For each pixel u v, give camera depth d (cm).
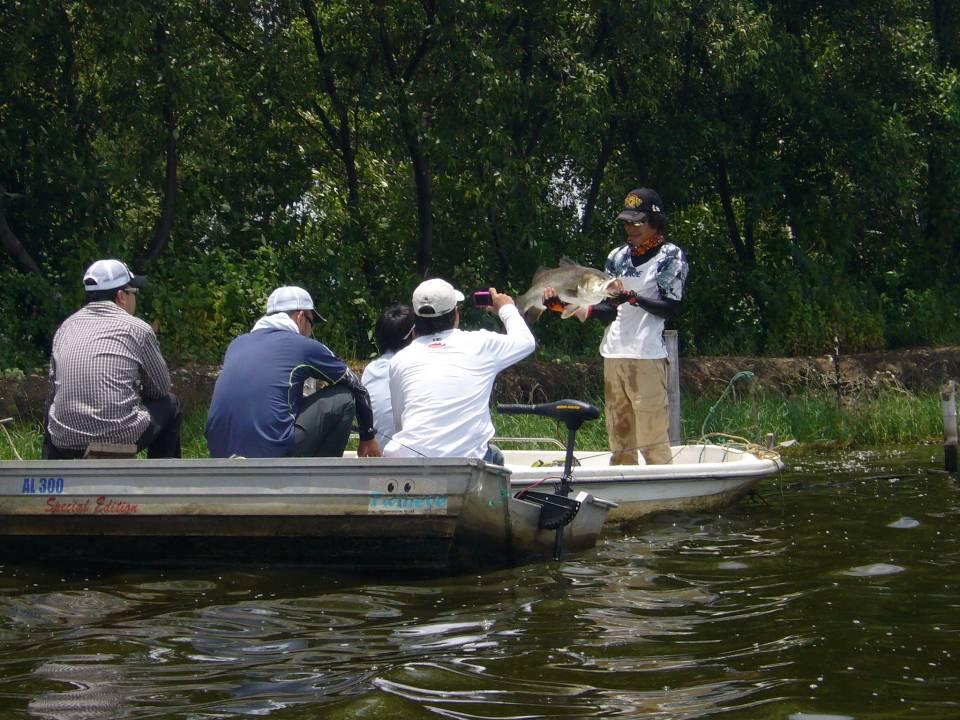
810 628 477
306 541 589
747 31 1697
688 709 377
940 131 2095
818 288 1914
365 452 665
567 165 1992
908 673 414
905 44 2033
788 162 2002
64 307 1374
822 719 366
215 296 1445
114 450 640
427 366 630
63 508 604
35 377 1239
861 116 1944
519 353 650
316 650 451
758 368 1670
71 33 1484
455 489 572
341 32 1561
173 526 594
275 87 1562
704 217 2120
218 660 439
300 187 1684
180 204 1633
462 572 591
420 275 1661
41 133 1472
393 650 450
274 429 621
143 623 496
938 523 729
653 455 794
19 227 1516
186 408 1262
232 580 578
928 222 2216
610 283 740
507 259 1736
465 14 1526
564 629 480
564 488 633
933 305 2059
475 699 388
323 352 640
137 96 1459
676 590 553
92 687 407
